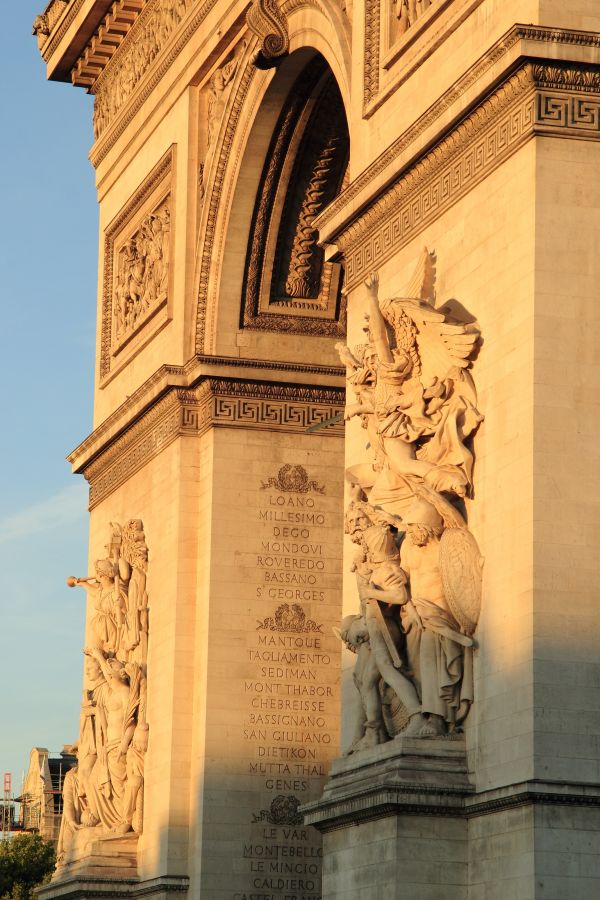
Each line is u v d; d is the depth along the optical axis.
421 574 60.03
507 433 55.97
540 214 55.50
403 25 66.31
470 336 58.09
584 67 56.41
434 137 61.16
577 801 52.38
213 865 81.75
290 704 84.56
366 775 60.03
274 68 80.56
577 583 53.62
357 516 62.88
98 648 94.50
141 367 95.31
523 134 56.50
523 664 53.47
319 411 87.75
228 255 86.81
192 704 85.19
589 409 54.75
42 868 176.00
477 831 56.16
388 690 62.16
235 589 84.94
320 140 85.19
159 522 89.81
